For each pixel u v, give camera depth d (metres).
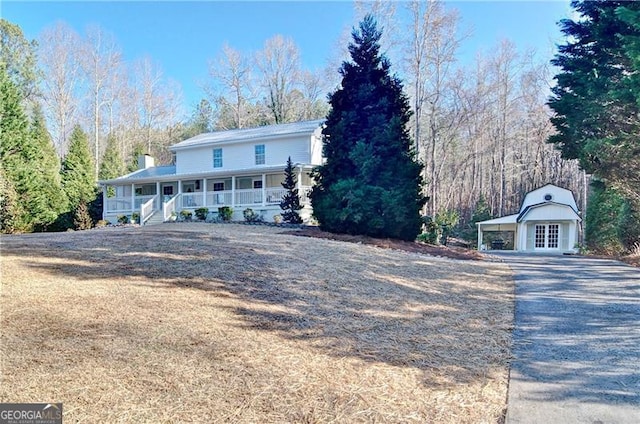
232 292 5.14
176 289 4.97
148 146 41.00
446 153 33.41
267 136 21.05
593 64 11.34
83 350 3.18
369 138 13.58
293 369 3.28
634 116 10.30
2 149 18.05
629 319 5.38
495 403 2.96
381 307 5.48
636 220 13.41
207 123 42.94
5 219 17.12
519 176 34.44
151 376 2.91
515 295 6.93
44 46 35.12
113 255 6.45
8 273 5.05
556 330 4.90
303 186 19.25
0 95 18.42
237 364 3.25
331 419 2.59
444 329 4.80
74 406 2.48
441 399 2.99
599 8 10.75
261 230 13.54
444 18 23.44
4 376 2.71
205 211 19.61
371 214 12.74
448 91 28.59
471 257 12.56
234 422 2.46
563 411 2.85
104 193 23.17
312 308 5.01
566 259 12.82
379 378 3.28
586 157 11.44
